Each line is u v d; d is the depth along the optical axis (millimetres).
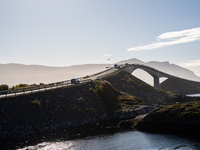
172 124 49969
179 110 50781
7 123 43719
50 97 59094
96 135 48469
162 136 46500
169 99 110625
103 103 71375
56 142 42688
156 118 52688
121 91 93312
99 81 90062
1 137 40156
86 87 77125
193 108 49469
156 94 112188
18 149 38156
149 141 43406
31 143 41219
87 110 61812
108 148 39906
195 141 42188
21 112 48312
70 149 39250
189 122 47375
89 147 40281
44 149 38625
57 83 78688
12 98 51156
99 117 61438
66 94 65125
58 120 51750
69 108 58438
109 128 55312
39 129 46438
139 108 67125
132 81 111688
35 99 55062
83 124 54938
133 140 44312
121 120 61281
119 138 45938
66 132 48688
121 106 70438
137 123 55469
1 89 67125
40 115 50469
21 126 44844
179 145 40375
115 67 147875
